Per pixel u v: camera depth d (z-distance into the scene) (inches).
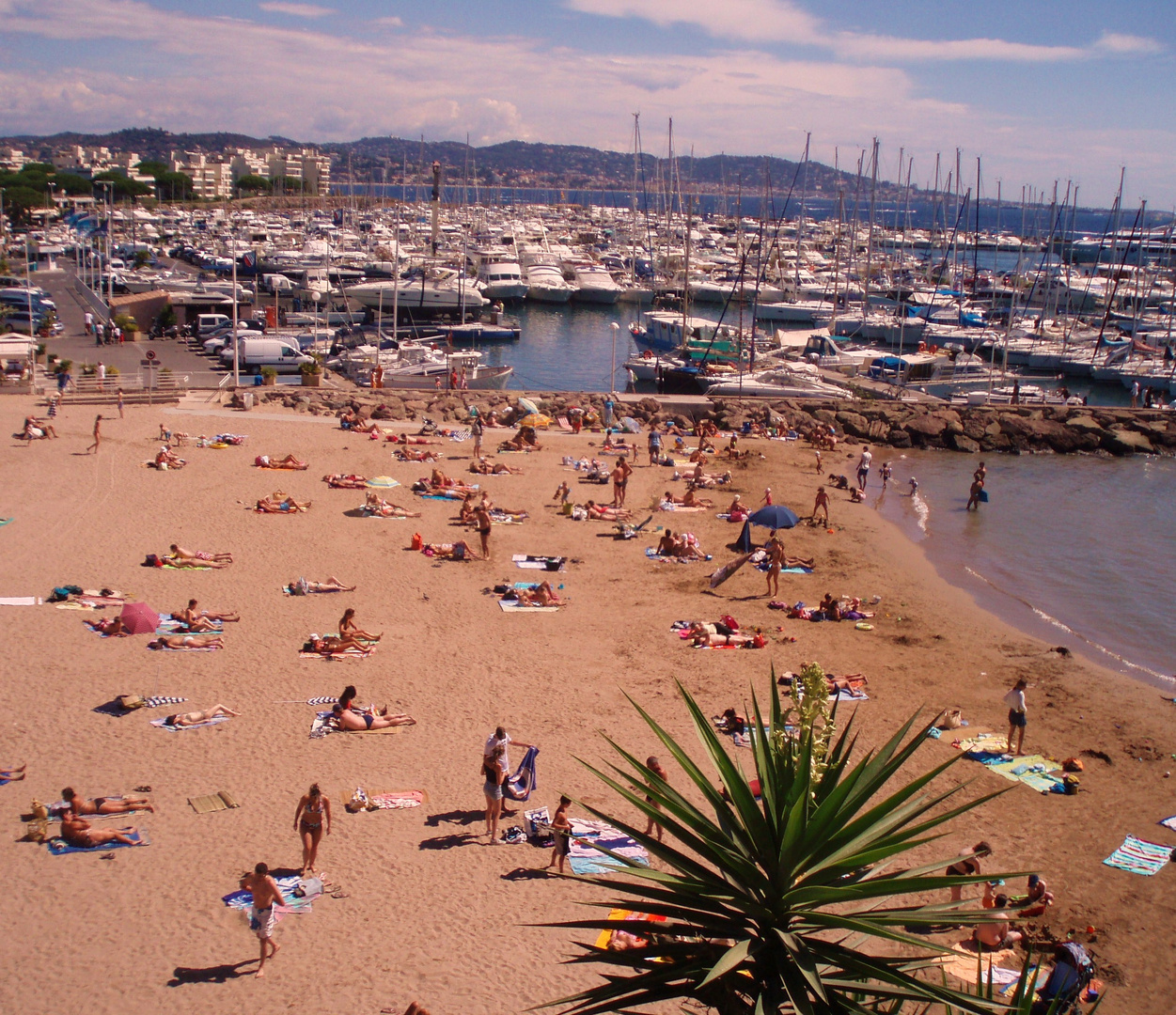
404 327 3186.5
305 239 5088.6
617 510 1376.7
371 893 556.4
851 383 2465.6
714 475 1638.8
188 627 904.3
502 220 7534.5
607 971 498.0
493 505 1381.6
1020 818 682.8
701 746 738.8
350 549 1168.8
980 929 535.2
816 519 1460.4
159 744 704.4
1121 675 957.2
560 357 3117.6
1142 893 600.4
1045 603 1178.0
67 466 1416.1
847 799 262.7
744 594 1106.7
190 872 562.9
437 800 657.6
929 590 1179.9
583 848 605.9
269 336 2480.3
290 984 480.1
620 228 6643.7
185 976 482.3
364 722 744.3
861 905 386.9
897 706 842.8
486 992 480.1
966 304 3769.7
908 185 5403.5
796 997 235.5
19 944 497.4
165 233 5689.0
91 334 2534.5
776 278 4357.8
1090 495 1759.4
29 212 5915.4
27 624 890.1
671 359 2632.9
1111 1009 499.2
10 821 603.2
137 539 1148.5
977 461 2030.0
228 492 1360.7
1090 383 2864.2
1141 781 740.7
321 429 1753.2
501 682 841.5
